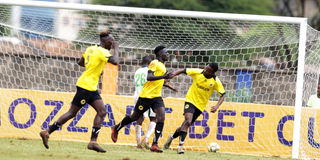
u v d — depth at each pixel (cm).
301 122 3114
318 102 3186
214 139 3189
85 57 2123
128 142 3180
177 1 5878
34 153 1895
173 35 3312
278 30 3155
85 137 3175
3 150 1920
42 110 3183
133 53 4438
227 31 3231
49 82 4284
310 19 6444
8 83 4134
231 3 5934
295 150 2819
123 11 3006
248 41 3372
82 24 3238
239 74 3872
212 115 3198
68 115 2106
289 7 6388
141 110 2602
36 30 3391
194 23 3341
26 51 4178
